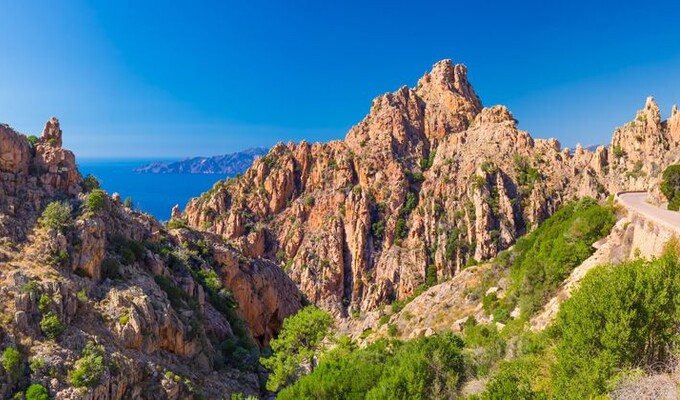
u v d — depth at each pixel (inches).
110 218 2714.1
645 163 6678.2
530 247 3250.5
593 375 962.7
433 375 1455.5
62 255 2140.7
